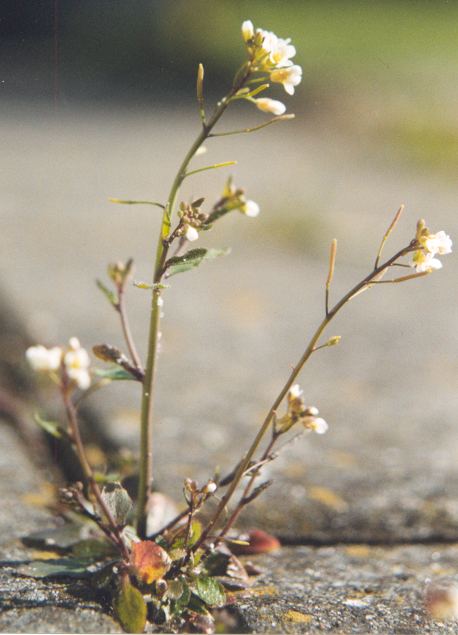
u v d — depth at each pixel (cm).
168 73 158
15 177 91
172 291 58
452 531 34
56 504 34
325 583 31
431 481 36
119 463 36
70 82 150
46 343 46
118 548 30
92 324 50
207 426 39
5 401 40
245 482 35
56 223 74
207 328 51
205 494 29
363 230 76
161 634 29
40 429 39
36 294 54
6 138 113
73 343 30
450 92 147
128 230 73
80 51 157
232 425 39
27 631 28
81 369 30
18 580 30
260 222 77
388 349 50
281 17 221
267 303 57
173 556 29
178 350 47
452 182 99
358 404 42
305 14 227
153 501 32
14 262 62
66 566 30
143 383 30
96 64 156
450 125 121
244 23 28
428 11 230
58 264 62
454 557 33
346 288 61
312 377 45
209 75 157
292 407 29
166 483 35
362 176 101
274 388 43
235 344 49
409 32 211
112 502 29
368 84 147
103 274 60
